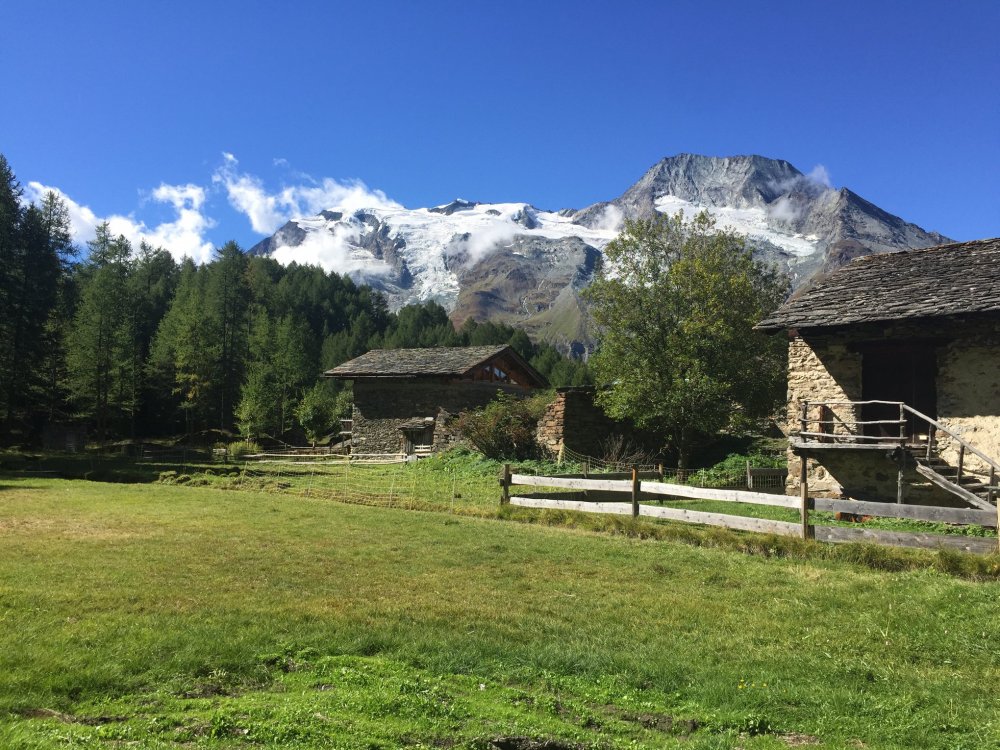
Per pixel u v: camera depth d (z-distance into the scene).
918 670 5.95
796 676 5.78
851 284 18.25
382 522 13.57
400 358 43.22
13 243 47.62
